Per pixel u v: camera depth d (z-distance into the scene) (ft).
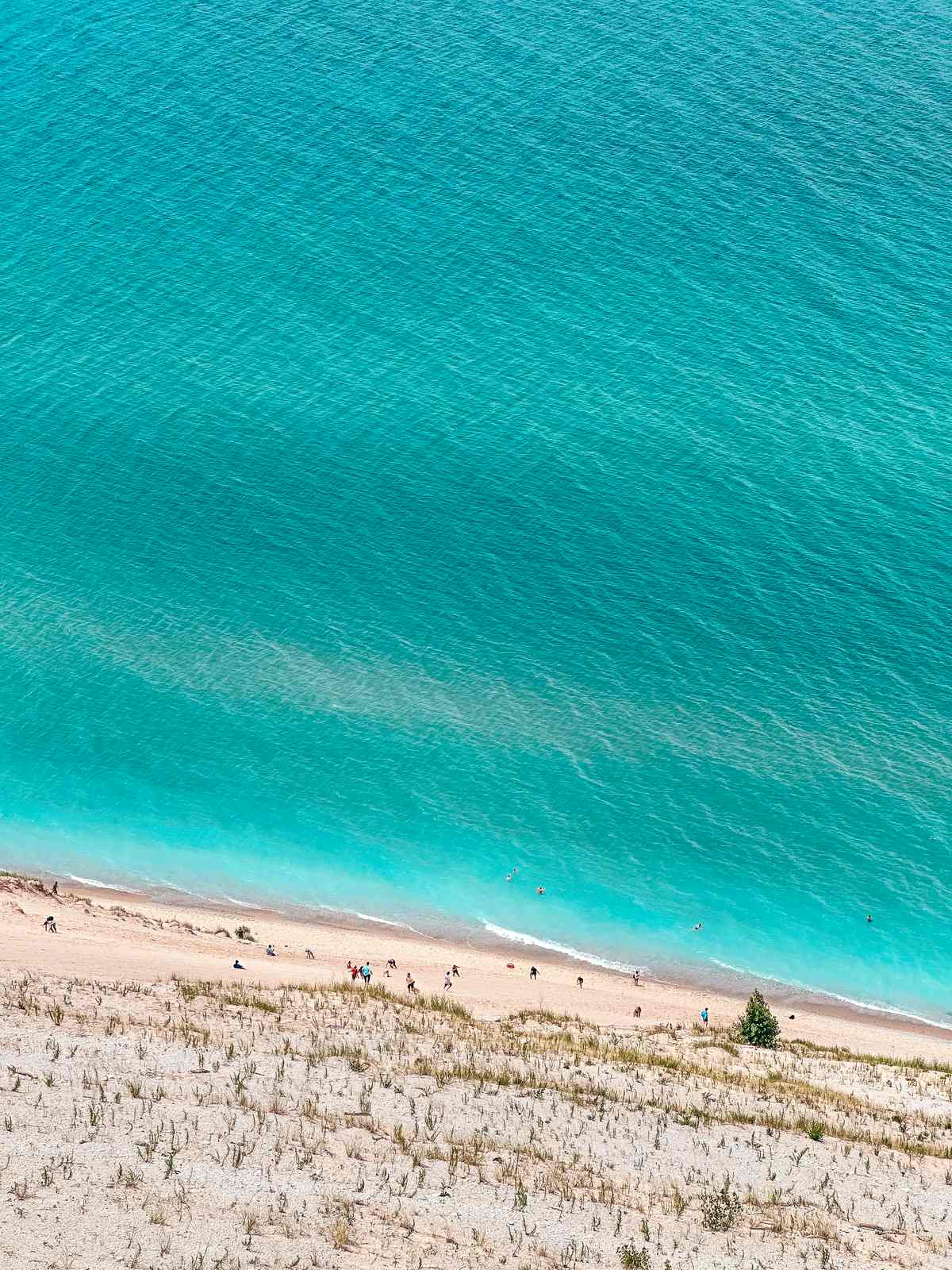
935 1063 181.27
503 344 344.28
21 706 270.87
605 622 285.84
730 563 294.87
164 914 227.61
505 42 465.47
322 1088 108.78
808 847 248.52
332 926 233.55
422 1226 85.15
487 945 231.71
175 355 345.31
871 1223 97.09
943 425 320.50
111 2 494.59
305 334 349.00
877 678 274.57
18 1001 122.83
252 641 284.41
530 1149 101.65
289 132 419.95
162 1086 102.94
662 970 229.66
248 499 312.91
